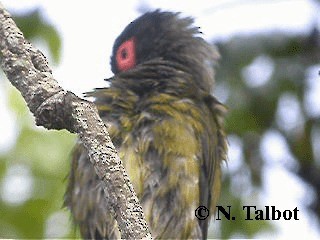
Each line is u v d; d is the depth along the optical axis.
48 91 5.57
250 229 12.89
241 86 13.42
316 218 12.94
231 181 13.19
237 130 13.43
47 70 5.73
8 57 5.70
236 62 13.45
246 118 13.41
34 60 5.75
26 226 12.38
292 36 13.60
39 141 12.56
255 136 13.45
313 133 13.59
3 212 12.38
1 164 12.45
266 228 12.80
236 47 13.41
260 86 13.48
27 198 12.41
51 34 13.20
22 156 12.49
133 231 4.96
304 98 13.59
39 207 12.40
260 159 13.34
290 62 13.65
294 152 13.43
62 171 12.53
